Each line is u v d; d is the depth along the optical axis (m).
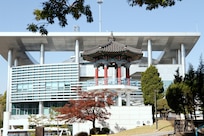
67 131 61.34
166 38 82.50
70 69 77.38
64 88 76.62
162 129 45.66
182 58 85.56
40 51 84.69
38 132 27.55
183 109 39.53
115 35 80.31
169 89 40.16
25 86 79.56
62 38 81.19
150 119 56.94
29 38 80.56
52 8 18.22
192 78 37.94
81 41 83.56
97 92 55.41
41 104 78.31
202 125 34.38
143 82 63.84
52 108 68.31
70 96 75.62
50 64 78.50
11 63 87.69
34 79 78.88
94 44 85.94
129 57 60.31
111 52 56.75
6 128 75.31
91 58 60.47
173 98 39.19
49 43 84.69
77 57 81.38
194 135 34.31
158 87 62.53
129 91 59.31
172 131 42.19
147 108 57.69
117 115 56.97
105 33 80.06
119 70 58.88
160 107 57.97
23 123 73.62
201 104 38.06
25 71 80.12
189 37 81.75
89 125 55.28
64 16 18.53
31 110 81.25
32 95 78.25
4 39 81.06
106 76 58.56
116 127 56.31
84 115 51.38
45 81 78.00
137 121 57.12
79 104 51.78
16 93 80.00
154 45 88.31
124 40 83.56
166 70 84.50
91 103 51.12
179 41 84.81
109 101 54.19
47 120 66.94
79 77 79.00
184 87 38.03
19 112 81.75
